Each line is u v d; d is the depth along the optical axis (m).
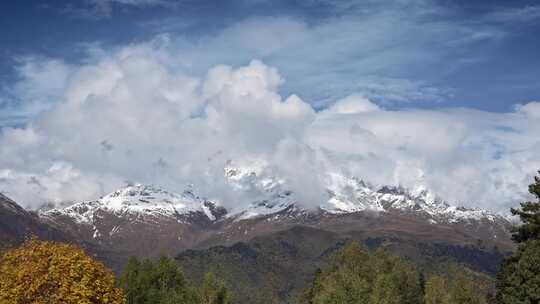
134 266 114.62
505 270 83.31
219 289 119.19
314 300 118.94
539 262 75.62
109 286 52.22
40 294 48.78
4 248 53.47
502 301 80.81
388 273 135.12
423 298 135.50
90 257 53.41
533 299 74.50
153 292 108.25
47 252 51.09
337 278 128.50
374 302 110.12
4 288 47.94
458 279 138.25
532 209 84.06
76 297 48.16
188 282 120.94
